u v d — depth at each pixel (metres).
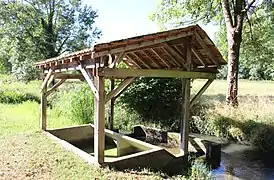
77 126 9.01
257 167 6.95
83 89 11.62
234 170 6.71
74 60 6.18
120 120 11.24
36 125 9.71
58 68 7.64
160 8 14.14
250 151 8.37
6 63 26.14
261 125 8.89
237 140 9.29
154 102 11.35
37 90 17.95
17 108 13.64
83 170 5.25
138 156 5.85
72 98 11.28
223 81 25.98
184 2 13.62
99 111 5.41
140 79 11.19
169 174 5.80
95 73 5.36
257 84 22.97
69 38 26.97
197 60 7.54
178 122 10.52
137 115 11.52
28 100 16.06
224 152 8.27
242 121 9.45
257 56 16.62
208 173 6.13
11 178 4.83
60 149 6.64
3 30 24.20
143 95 11.29
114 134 8.18
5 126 9.41
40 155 6.13
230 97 10.98
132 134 10.37
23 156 6.05
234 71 10.92
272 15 13.65
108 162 5.52
